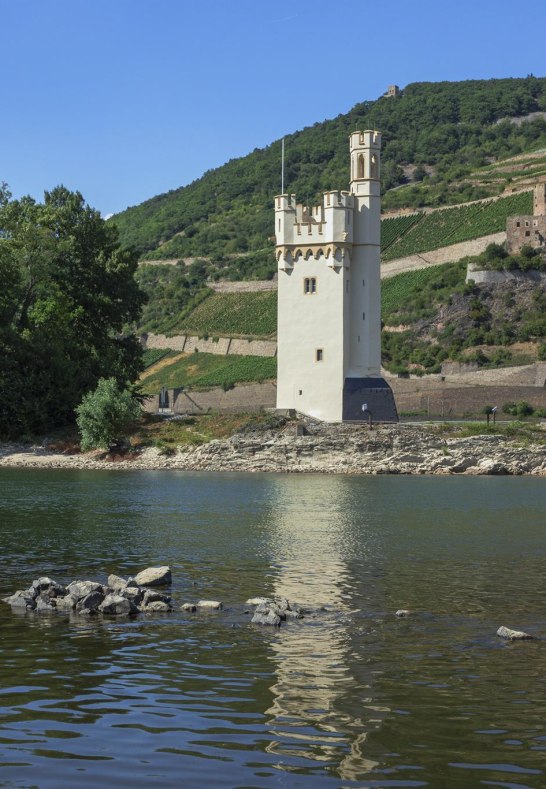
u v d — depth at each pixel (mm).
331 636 28469
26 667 24750
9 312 115812
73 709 21453
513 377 186000
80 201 127562
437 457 102625
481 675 24422
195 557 43625
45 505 66312
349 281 111562
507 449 103500
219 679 23875
